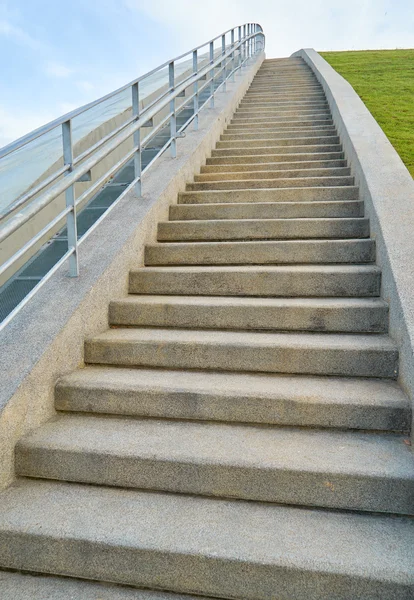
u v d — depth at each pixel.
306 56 16.58
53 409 2.92
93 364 3.30
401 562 1.89
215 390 2.80
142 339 3.26
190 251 4.36
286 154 6.96
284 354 3.08
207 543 2.02
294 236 4.61
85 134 6.88
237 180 5.94
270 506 2.30
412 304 2.92
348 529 2.12
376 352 2.98
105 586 2.06
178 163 5.82
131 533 2.08
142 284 4.03
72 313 3.13
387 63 17.41
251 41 16.48
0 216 2.54
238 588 1.95
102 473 2.46
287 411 2.72
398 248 3.51
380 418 2.63
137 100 4.57
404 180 4.68
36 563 2.12
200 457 2.39
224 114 8.73
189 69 13.41
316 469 2.27
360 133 6.34
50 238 5.54
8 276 4.77
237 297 3.88
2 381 2.58
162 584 2.02
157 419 2.85
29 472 2.53
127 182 6.90
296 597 1.91
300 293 3.81
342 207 4.95
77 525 2.13
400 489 2.21
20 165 5.91
